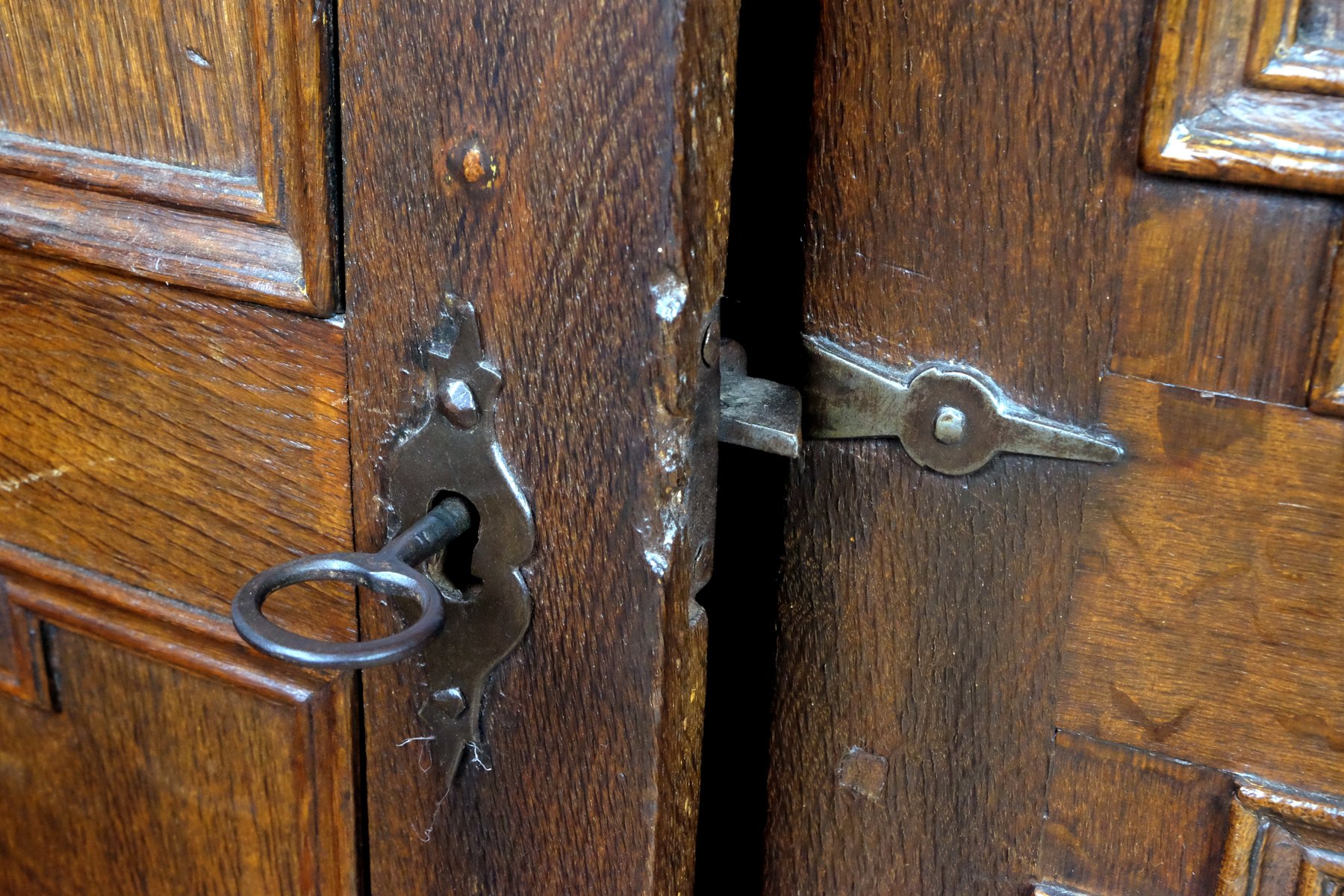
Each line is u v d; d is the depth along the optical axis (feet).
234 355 1.63
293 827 1.81
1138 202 1.44
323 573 1.43
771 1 1.50
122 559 1.80
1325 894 1.53
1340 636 1.48
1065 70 1.43
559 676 1.53
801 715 1.69
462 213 1.45
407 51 1.43
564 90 1.38
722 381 1.56
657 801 1.53
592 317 1.43
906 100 1.49
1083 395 1.50
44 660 1.90
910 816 1.68
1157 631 1.54
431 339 1.51
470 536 1.57
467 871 1.66
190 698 1.82
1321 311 1.41
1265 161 1.38
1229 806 1.55
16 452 1.82
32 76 1.65
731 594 1.68
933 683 1.63
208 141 1.59
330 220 1.53
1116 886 1.62
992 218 1.49
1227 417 1.46
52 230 1.66
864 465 1.59
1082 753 1.59
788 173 1.54
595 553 1.49
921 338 1.54
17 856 2.05
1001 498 1.55
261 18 1.49
